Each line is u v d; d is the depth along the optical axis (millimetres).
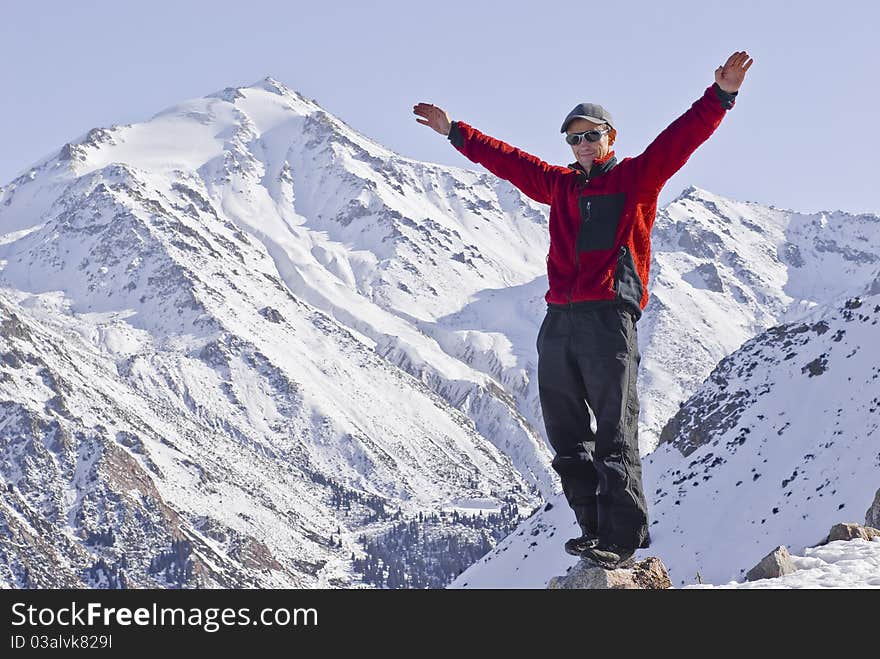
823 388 109438
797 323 125812
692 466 110812
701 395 124375
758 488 99250
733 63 7449
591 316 7883
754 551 88812
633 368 7945
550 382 8156
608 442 7875
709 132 7652
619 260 7898
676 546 96688
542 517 126000
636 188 7906
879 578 8031
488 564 122125
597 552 7914
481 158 8734
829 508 87500
